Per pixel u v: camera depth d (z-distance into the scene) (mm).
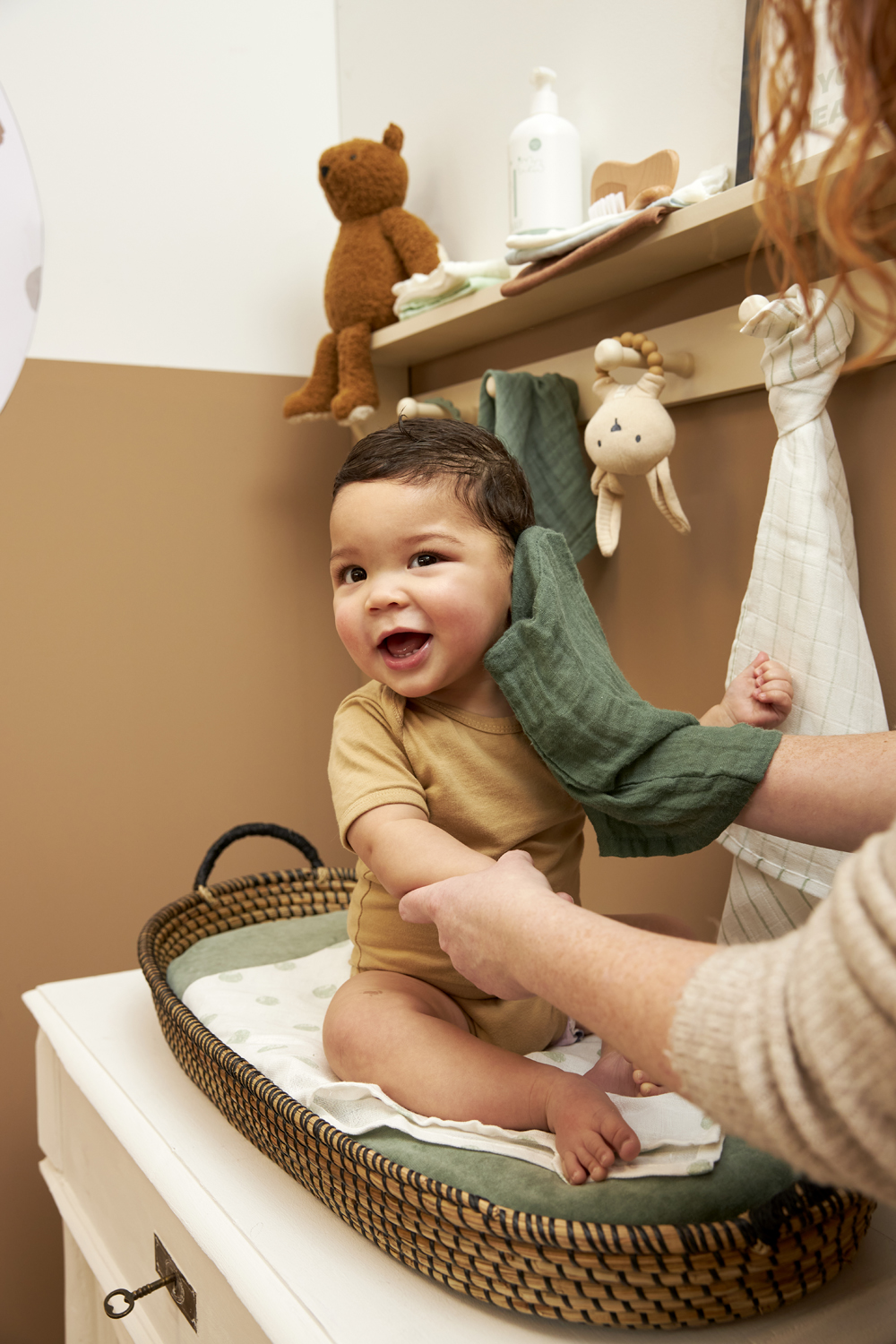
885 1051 324
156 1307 804
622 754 712
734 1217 540
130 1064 916
